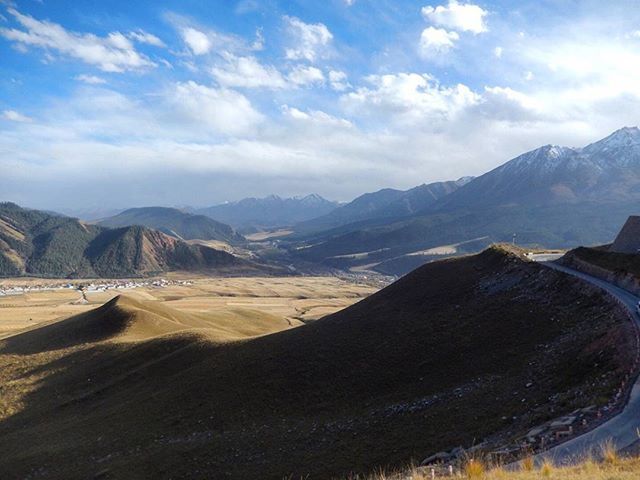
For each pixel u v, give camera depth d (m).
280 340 67.12
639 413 23.39
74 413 66.00
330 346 58.81
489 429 29.66
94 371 79.81
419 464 28.38
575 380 31.64
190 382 60.94
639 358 28.91
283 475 34.59
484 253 75.00
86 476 42.66
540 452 21.50
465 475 19.25
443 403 38.34
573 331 41.19
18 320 171.38
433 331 54.78
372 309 69.81
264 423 46.03
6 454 54.16
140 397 63.06
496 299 57.44
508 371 39.66
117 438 51.12
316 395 48.81
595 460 19.50
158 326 105.12
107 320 107.00
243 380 56.12
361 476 30.20
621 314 38.34
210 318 132.50
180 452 43.00
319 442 38.88
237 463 38.72
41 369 86.81
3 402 74.75
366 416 41.44
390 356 51.88
